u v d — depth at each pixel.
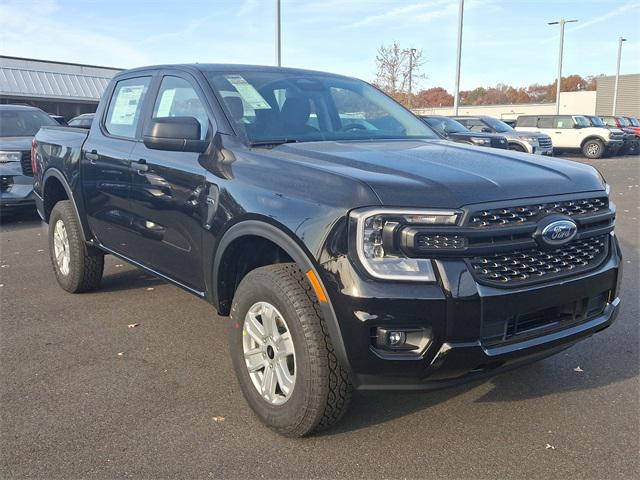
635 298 5.43
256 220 3.14
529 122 27.23
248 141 3.64
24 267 6.79
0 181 9.13
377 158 3.25
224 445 3.08
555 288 2.92
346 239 2.71
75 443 3.11
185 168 3.78
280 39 17.88
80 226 5.27
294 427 3.02
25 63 35.53
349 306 2.67
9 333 4.68
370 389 2.79
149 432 3.21
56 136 5.73
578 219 3.03
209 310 5.21
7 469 2.88
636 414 3.38
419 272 2.64
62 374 3.94
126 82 4.95
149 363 4.11
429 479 2.80
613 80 54.25
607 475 2.81
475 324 2.69
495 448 3.05
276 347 3.11
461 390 3.68
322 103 4.31
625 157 26.73
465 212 2.68
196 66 4.28
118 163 4.53
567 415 3.37
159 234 4.12
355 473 2.84
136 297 5.58
